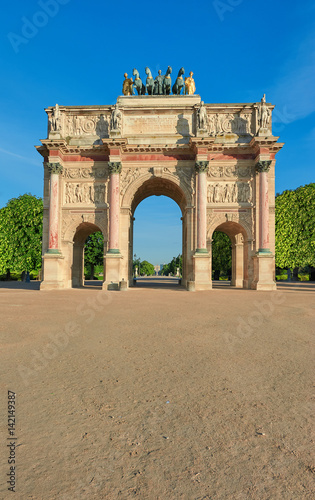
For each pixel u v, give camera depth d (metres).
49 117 46.38
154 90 48.88
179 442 5.45
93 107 45.69
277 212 74.12
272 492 4.29
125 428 5.91
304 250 69.88
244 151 44.78
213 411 6.58
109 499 4.12
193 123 45.41
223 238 86.44
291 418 6.31
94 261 89.88
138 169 44.97
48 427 5.93
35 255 72.25
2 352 10.77
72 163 45.28
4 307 22.16
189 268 43.78
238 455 5.10
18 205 73.12
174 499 4.13
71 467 4.77
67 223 44.81
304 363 9.79
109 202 44.00
